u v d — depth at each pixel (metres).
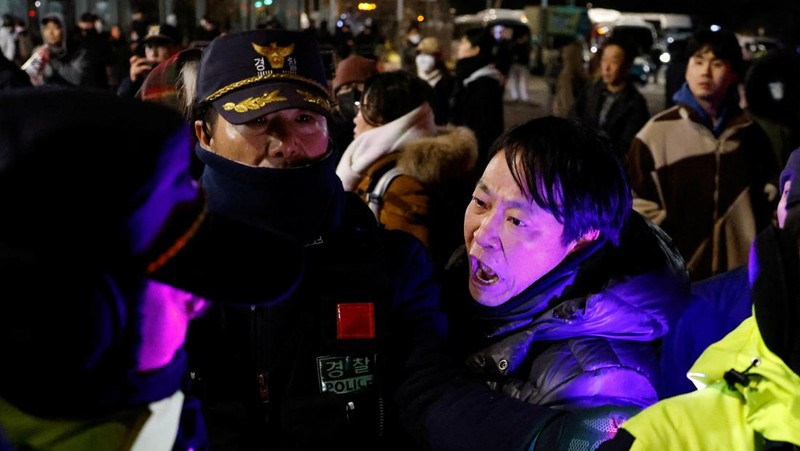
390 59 15.17
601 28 27.19
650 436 1.19
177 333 1.03
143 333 0.97
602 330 1.60
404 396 1.59
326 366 1.56
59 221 0.86
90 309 0.88
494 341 1.68
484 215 1.63
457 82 7.07
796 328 1.06
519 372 1.66
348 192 1.76
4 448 0.93
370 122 3.16
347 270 1.59
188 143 0.95
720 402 1.20
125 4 14.50
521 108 19.27
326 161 1.64
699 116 3.68
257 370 1.55
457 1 50.28
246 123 1.63
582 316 1.59
